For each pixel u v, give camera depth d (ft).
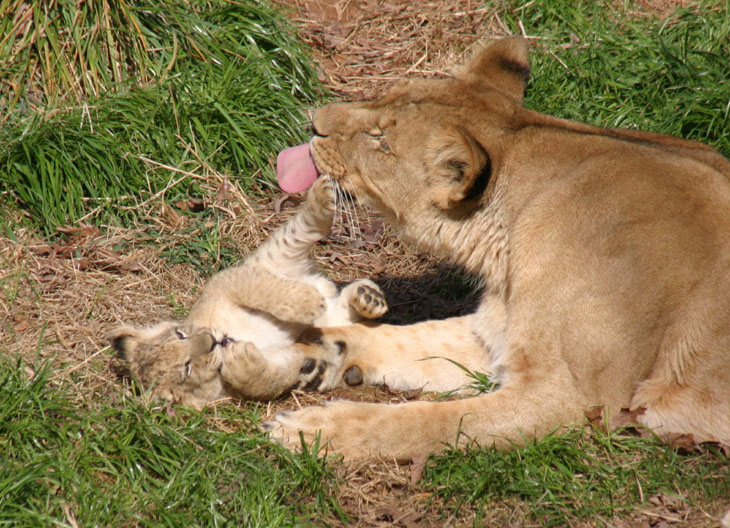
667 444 26.68
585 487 25.61
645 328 26.84
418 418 27.02
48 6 44.55
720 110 44.14
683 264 26.94
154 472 26.17
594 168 29.07
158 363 29.01
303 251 33.19
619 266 27.22
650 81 47.60
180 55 46.11
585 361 27.17
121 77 45.27
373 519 24.82
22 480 23.52
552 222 28.66
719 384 26.35
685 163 28.78
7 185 39.73
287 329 31.91
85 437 25.99
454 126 29.66
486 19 56.49
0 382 27.84
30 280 35.83
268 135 44.96
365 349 31.89
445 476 25.93
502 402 27.37
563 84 48.34
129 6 45.50
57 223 39.40
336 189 32.73
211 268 38.34
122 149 41.91
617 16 53.62
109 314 34.60
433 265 40.55
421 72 53.42
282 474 25.84
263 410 29.76
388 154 31.17
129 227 40.06
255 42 48.55
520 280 28.71
